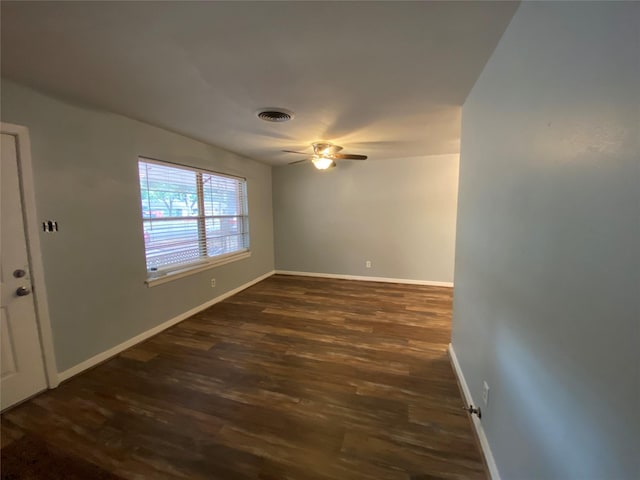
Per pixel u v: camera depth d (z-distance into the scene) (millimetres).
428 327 3064
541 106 925
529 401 997
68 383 2082
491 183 1425
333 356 2471
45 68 1609
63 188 2082
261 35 1295
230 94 1969
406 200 4719
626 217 561
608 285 614
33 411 1792
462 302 2068
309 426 1665
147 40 1334
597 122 654
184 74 1680
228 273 4141
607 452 619
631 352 551
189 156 3248
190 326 3119
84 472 1374
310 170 5172
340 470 1383
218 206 3957
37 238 1933
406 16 1161
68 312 2133
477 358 1655
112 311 2471
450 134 3002
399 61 1521
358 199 4969
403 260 4840
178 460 1441
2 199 1779
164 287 3021
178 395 1952
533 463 966
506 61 1237
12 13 1126
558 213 818
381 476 1350
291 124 2656
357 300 3977
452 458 1444
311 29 1251
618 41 585
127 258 2600
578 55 729
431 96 1972
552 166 854
